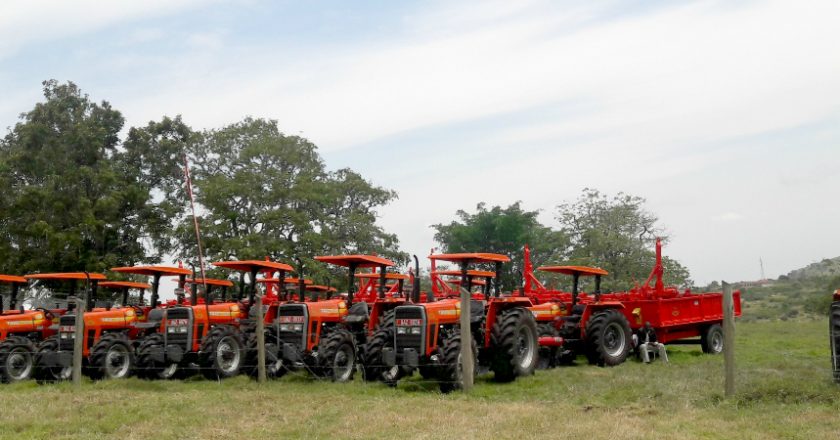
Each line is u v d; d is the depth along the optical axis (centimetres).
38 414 956
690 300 1644
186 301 1714
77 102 3138
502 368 1197
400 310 1173
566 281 3014
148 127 3231
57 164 2908
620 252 3012
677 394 1000
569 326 1480
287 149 3117
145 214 3131
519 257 3584
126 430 858
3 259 2692
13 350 1403
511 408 935
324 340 1269
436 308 1180
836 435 746
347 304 1379
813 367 1293
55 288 2759
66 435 830
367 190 3394
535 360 1270
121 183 2992
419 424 850
